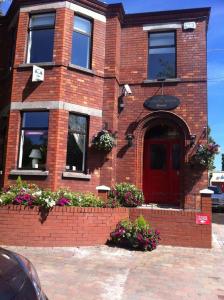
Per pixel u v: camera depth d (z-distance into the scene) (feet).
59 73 37.47
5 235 28.30
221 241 35.53
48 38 39.47
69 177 36.55
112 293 18.98
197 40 40.88
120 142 40.73
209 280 22.08
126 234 29.84
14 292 9.50
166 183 40.68
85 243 29.73
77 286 19.76
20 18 40.19
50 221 28.86
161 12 41.88
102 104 40.09
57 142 36.22
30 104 37.73
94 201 31.86
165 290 19.90
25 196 29.07
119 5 41.09
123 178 39.99
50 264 23.76
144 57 42.01
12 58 42.39
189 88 39.93
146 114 40.50
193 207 37.35
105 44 41.37
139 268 24.07
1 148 41.01
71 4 39.40
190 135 38.68
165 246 31.94
